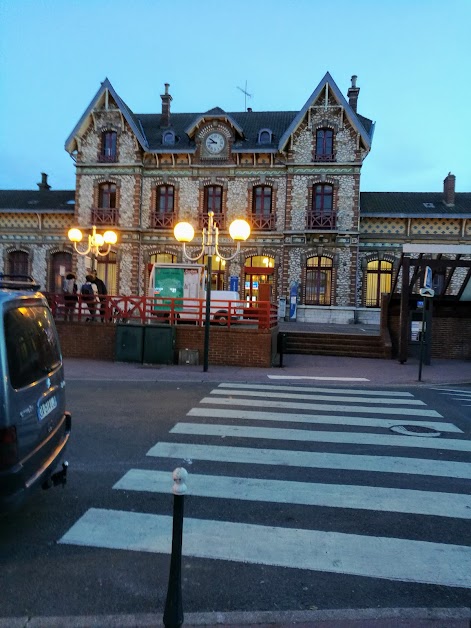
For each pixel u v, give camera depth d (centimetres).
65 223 2848
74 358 1446
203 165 2659
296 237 2588
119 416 762
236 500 460
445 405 914
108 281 2717
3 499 312
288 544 381
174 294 1783
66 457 569
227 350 1376
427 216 2583
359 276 2644
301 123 2592
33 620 284
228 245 2645
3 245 2894
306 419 771
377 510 447
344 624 288
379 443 650
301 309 2583
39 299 444
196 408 828
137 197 2678
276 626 285
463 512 446
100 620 285
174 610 264
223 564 351
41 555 358
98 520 414
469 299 1714
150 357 1351
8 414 320
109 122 2709
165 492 475
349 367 1401
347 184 2558
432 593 322
